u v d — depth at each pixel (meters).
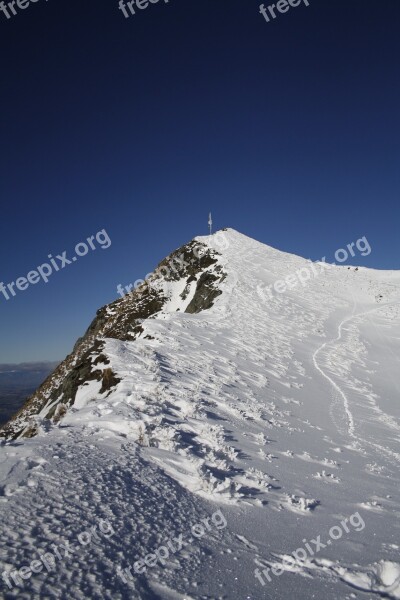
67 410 11.45
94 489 5.60
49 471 5.81
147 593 3.76
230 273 45.94
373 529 6.80
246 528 6.00
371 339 34.97
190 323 26.92
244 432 11.64
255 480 8.12
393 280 63.94
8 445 6.81
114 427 8.98
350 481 9.69
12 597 3.20
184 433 9.91
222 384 16.44
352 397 20.48
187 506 6.18
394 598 4.51
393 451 13.40
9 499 4.77
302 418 15.41
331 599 4.29
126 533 4.75
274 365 22.92
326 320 38.88
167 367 16.38
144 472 6.89
